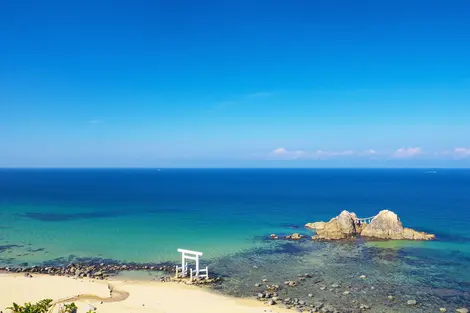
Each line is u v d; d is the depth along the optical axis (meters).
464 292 44.00
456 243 71.69
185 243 69.44
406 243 71.62
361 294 42.91
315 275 50.34
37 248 64.88
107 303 38.41
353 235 78.62
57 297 39.62
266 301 40.19
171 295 41.78
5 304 37.03
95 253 61.62
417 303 40.28
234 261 57.53
